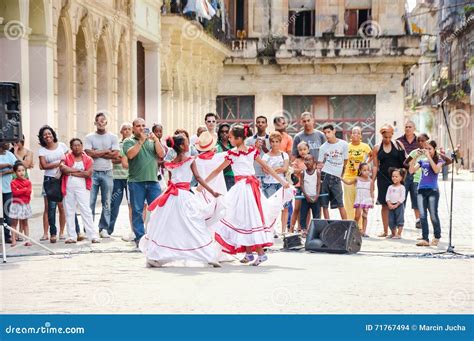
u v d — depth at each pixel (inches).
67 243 673.0
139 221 646.5
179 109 1742.1
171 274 499.5
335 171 717.3
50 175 673.0
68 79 1124.5
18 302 408.5
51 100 1032.2
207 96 2020.2
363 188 740.7
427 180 676.1
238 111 2213.3
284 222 733.3
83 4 1175.0
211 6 1692.9
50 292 435.5
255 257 564.4
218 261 543.5
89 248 639.8
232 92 2213.3
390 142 736.3
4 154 660.1
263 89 2203.5
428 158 673.6
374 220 937.5
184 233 533.3
